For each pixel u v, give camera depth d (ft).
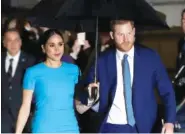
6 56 57.47
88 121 47.73
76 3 44.96
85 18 49.06
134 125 45.47
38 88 46.19
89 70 47.06
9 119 56.70
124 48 44.96
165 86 46.29
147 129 45.73
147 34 78.33
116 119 45.52
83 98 46.32
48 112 45.85
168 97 46.19
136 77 45.39
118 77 45.52
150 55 46.03
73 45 64.34
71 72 47.01
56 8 45.44
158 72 46.11
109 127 45.78
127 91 45.19
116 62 45.70
